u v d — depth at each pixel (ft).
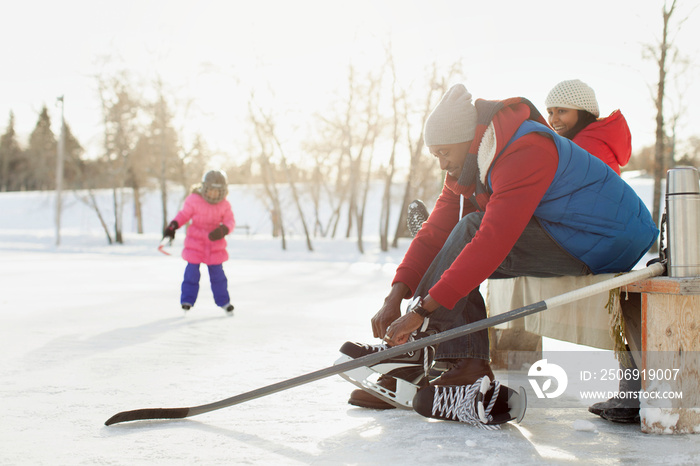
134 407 8.27
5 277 35.06
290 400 8.82
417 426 7.43
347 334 15.30
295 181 119.85
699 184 7.20
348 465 5.99
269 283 33.76
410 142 85.76
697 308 7.19
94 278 34.76
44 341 13.84
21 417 7.75
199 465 6.00
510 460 6.12
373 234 146.61
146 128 106.63
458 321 8.06
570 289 8.52
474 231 7.87
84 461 6.10
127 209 171.22
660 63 64.90
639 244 8.02
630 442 6.81
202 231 19.42
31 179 294.87
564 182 7.72
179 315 19.16
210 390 9.29
